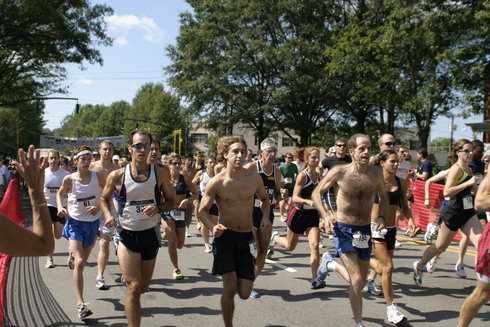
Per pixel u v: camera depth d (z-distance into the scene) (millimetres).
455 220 5441
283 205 12398
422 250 8578
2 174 14719
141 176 4074
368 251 4270
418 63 25375
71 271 6598
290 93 31562
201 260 7492
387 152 4992
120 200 4086
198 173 9398
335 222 4312
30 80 30734
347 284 5953
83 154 5125
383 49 25219
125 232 4027
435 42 22156
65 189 5211
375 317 4621
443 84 23094
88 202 5121
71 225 5066
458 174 5395
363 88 27609
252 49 32219
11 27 23438
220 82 33531
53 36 25047
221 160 8930
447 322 4488
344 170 4258
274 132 39344
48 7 23297
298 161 6496
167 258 7652
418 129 25656
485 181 3400
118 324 4395
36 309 3857
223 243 3994
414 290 5707
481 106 21172
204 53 34406
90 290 5594
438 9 21078
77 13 26203
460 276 6414
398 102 26750
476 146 7301
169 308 4918
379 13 29844
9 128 58406
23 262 4477
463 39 21422
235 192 4066
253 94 33812
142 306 4988
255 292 5402
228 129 37094
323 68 31031
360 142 4160
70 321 4039
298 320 4531
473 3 19969
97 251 8289
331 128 37688
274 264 7250
